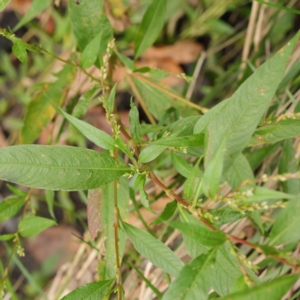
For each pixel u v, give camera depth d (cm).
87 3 68
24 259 97
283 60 54
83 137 90
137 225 83
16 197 72
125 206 68
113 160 59
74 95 77
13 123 98
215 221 56
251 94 55
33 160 57
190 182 57
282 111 74
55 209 97
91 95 69
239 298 52
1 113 99
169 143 58
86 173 58
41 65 96
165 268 61
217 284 60
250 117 55
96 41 66
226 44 92
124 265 82
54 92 75
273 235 55
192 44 94
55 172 58
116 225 63
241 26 92
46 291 94
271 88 55
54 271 96
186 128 62
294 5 82
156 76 72
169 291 54
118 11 78
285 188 69
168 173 80
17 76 99
